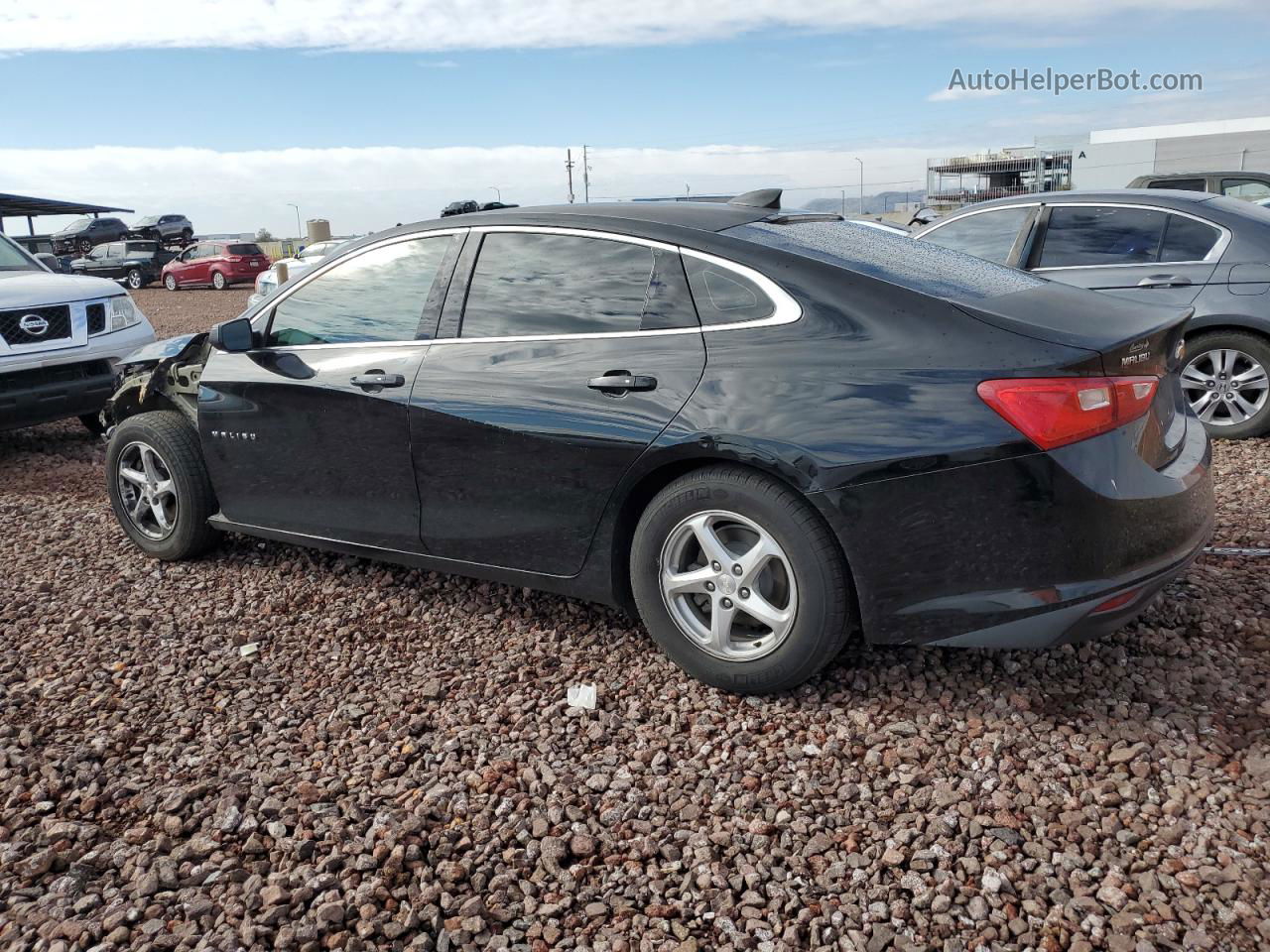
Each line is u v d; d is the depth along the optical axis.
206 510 4.43
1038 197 6.54
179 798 2.66
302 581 4.26
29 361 6.56
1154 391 2.78
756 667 2.98
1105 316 2.85
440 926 2.19
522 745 2.90
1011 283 3.14
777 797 2.59
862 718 2.92
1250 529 4.32
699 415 2.90
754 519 2.87
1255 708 2.87
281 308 4.03
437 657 3.50
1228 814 2.42
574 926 2.18
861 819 2.49
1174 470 2.88
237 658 3.55
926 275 3.02
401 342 3.62
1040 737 2.78
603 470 3.10
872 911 2.18
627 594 3.33
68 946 2.14
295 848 2.44
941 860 2.32
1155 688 3.00
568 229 3.34
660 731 2.94
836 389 2.76
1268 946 2.02
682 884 2.29
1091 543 2.63
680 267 3.10
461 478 3.44
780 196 3.65
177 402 4.54
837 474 2.70
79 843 2.49
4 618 3.98
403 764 2.83
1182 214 6.03
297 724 3.09
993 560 2.67
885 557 2.72
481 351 3.40
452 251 3.58
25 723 3.11
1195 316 5.90
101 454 7.12
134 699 3.26
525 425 3.23
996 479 2.61
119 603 4.11
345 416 3.69
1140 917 2.11
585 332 3.22
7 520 5.43
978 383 2.64
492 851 2.43
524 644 3.56
